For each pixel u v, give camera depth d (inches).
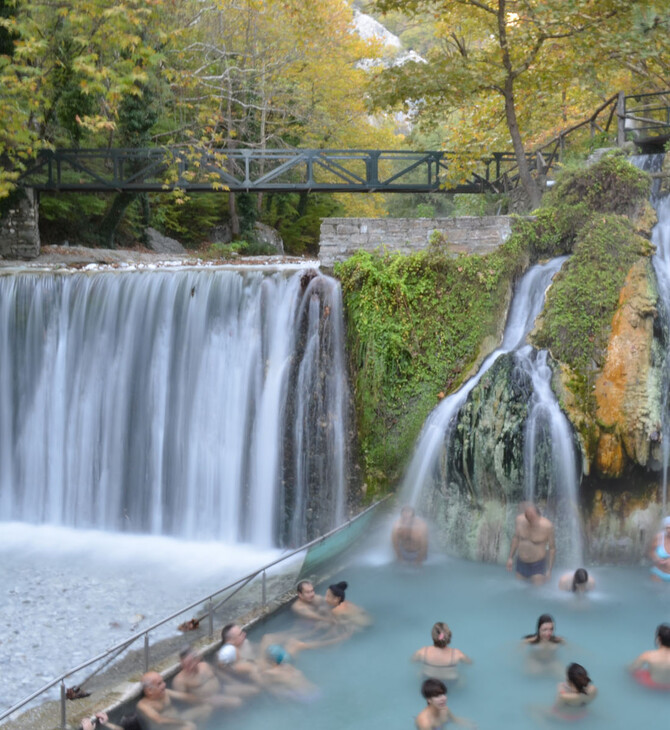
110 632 418.9
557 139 800.3
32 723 324.5
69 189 872.9
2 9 800.3
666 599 435.2
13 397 623.5
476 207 865.5
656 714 323.3
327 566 479.5
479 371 536.7
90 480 603.8
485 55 733.3
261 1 1075.3
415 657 364.8
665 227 578.6
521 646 379.6
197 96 1240.2
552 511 479.5
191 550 549.0
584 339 509.7
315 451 564.1
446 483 504.1
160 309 594.6
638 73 842.8
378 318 551.2
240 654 370.9
